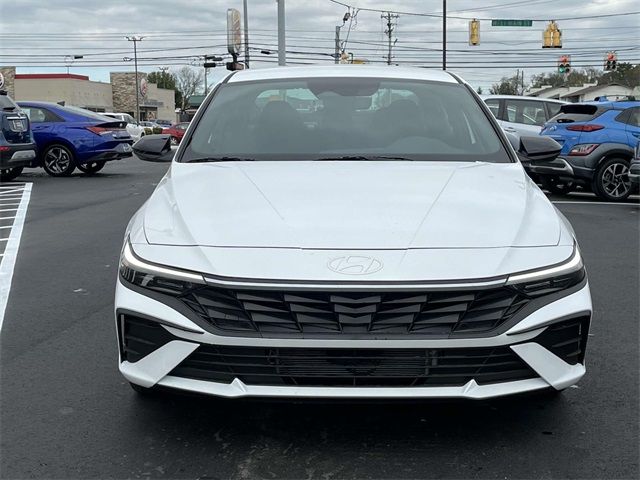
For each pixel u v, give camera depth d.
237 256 2.66
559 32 34.59
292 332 2.54
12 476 2.72
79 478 2.71
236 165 3.61
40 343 4.28
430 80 4.47
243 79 4.49
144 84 78.69
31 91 66.25
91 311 4.97
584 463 2.79
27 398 3.45
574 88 78.25
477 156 3.81
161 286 2.69
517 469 2.74
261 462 2.81
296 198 3.06
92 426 3.14
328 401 2.56
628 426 3.11
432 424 3.11
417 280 2.54
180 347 2.64
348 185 3.22
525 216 2.97
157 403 3.37
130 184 13.94
